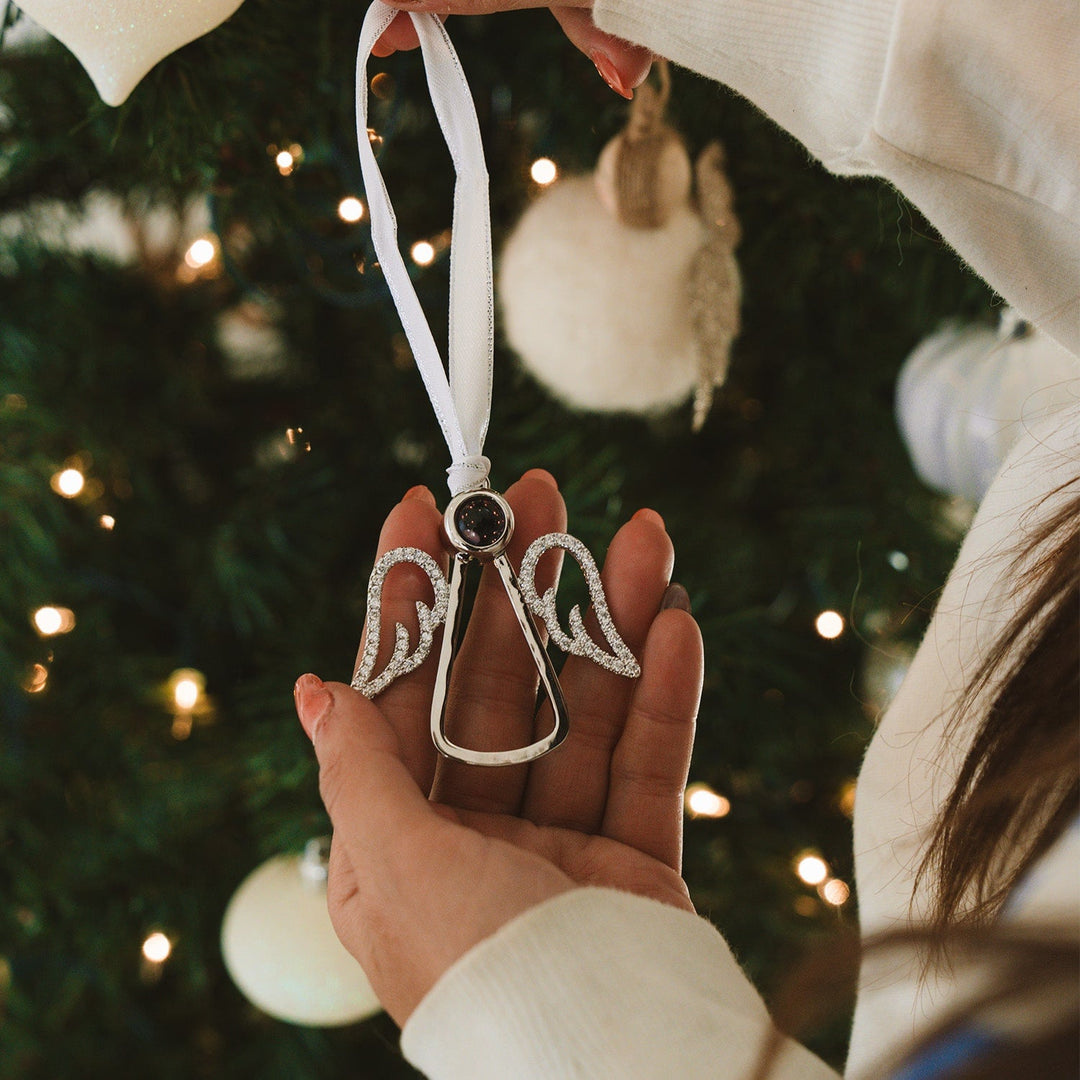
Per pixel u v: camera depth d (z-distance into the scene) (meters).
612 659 0.47
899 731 0.45
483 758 0.46
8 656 0.63
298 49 0.55
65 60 0.54
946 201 0.42
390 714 0.47
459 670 0.48
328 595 0.65
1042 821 0.39
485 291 0.48
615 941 0.39
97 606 0.66
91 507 0.65
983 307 0.59
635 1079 0.37
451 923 0.40
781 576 0.68
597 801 0.47
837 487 0.66
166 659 0.67
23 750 0.65
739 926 0.65
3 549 0.62
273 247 0.63
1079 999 0.34
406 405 0.64
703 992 0.39
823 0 0.42
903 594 0.64
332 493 0.65
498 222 0.61
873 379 0.65
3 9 0.56
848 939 0.37
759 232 0.60
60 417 0.63
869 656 0.66
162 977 0.69
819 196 0.58
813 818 0.67
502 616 0.48
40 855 0.66
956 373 0.58
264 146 0.56
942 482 0.60
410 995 0.40
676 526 0.65
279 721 0.64
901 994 0.41
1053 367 0.55
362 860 0.41
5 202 0.63
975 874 0.39
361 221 0.60
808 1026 0.38
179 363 0.65
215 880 0.68
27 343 0.62
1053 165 0.41
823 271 0.62
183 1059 0.68
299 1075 0.66
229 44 0.52
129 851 0.67
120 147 0.58
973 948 0.36
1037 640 0.40
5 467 0.62
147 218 0.65
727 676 0.65
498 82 0.60
